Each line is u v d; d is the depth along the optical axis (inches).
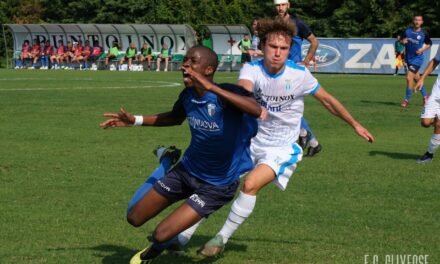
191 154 283.6
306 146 579.8
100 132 719.7
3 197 418.6
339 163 553.3
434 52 2022.6
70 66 2529.5
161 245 281.0
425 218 379.6
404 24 2568.9
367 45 2149.4
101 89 1353.3
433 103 559.8
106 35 2495.1
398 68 2090.3
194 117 277.0
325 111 987.3
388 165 549.0
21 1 2984.7
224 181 281.9
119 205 402.3
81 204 403.2
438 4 2504.9
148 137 687.1
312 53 576.1
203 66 266.7
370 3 2593.5
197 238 340.2
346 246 324.8
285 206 405.4
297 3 2775.6
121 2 2928.2
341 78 1888.5
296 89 318.3
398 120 884.6
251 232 348.5
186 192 287.6
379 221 371.6
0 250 312.3
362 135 322.3
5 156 564.4
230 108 272.1
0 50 2878.9
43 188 445.7
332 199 425.1
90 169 512.1
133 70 2389.3
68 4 3002.0
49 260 299.4
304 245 326.6
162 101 1084.5
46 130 729.6
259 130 324.8
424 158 569.3
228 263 299.6
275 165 301.0
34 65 2576.3
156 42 2436.0
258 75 318.7
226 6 2741.1
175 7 2805.1
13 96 1163.9
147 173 500.1
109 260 301.1
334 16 2674.7
